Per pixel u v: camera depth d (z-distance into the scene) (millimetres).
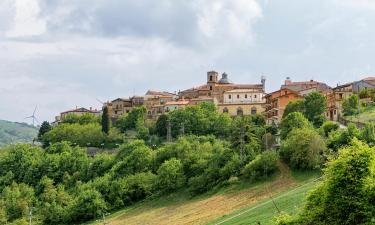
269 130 199375
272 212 101125
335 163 57500
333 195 56688
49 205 175500
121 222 150500
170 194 163625
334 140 151125
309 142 143500
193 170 168500
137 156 193625
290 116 187625
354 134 148375
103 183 180250
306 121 186375
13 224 167250
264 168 146625
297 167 144000
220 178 155375
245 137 176000
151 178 173250
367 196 55000
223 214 124250
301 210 61562
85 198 169250
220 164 162000
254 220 98312
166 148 189500
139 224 142125
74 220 167875
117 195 172750
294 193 117312
